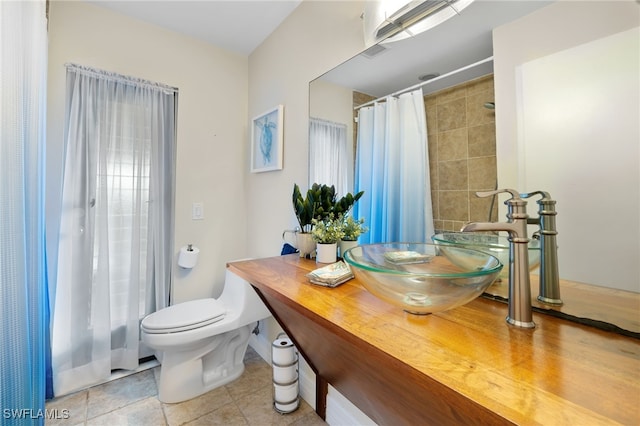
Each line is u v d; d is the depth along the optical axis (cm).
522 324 66
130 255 182
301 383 164
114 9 178
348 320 70
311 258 137
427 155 105
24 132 97
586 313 67
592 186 67
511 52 82
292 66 179
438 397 47
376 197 125
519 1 80
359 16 132
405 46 111
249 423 143
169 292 201
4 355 86
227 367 179
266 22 191
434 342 59
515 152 81
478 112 90
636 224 61
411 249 104
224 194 224
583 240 69
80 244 165
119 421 142
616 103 64
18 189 91
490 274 64
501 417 40
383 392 83
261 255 210
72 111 163
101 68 174
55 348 158
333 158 146
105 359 170
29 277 101
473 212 91
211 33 204
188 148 208
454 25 95
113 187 178
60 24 163
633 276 62
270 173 200
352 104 136
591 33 67
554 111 73
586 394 43
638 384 46
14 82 90
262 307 179
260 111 215
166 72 198
